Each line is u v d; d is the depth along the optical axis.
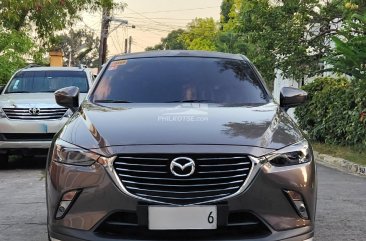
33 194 7.79
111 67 5.75
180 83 5.36
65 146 4.14
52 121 9.79
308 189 4.03
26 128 9.75
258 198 3.82
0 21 16.61
